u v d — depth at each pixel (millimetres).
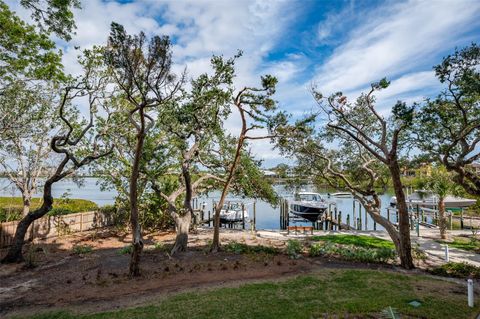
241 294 8664
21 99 15219
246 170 20062
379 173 17891
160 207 22188
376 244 17281
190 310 7586
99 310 7859
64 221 20391
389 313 6969
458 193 25328
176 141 16828
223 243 17500
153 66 9633
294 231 22750
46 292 9625
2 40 10891
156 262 13180
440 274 11336
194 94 13203
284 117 13844
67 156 14297
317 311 7375
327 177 17641
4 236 16469
